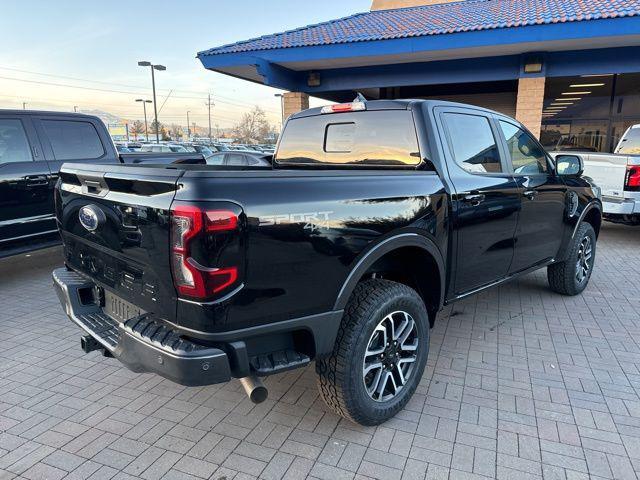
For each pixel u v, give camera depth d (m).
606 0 11.15
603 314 4.79
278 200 2.25
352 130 3.71
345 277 2.53
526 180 4.12
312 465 2.57
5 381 3.50
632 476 2.47
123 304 2.68
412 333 3.03
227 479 2.47
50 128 6.04
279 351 2.42
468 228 3.41
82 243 2.95
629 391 3.29
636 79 12.30
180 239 2.06
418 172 3.08
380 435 2.82
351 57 10.68
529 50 10.40
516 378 3.49
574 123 13.27
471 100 16.55
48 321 4.68
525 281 5.95
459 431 2.86
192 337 2.19
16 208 5.60
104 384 3.46
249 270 2.15
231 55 10.91
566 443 2.73
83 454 2.67
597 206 5.34
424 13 14.20
